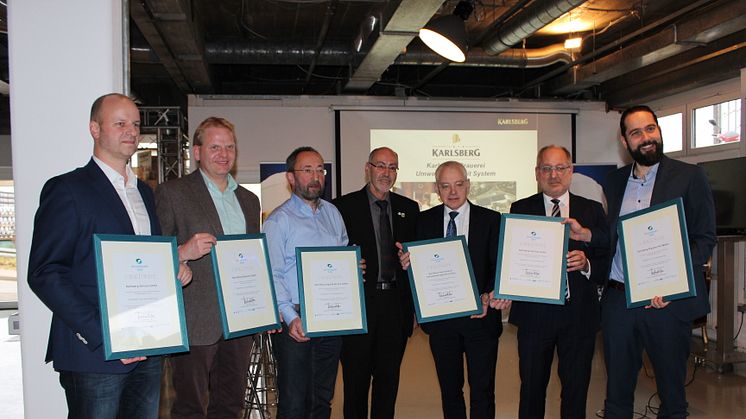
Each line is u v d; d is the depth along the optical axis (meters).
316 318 2.67
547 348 2.96
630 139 2.71
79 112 2.47
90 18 2.48
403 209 3.21
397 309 3.09
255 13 6.94
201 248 2.34
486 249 3.09
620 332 2.81
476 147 8.48
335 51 7.61
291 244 2.78
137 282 2.02
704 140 7.43
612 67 7.27
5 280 8.41
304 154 2.83
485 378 3.03
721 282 5.34
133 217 2.17
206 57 7.48
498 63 7.59
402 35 5.83
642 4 6.57
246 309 2.49
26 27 2.45
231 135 2.68
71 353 1.99
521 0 5.99
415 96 8.80
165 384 4.89
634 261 2.65
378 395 3.07
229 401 2.74
